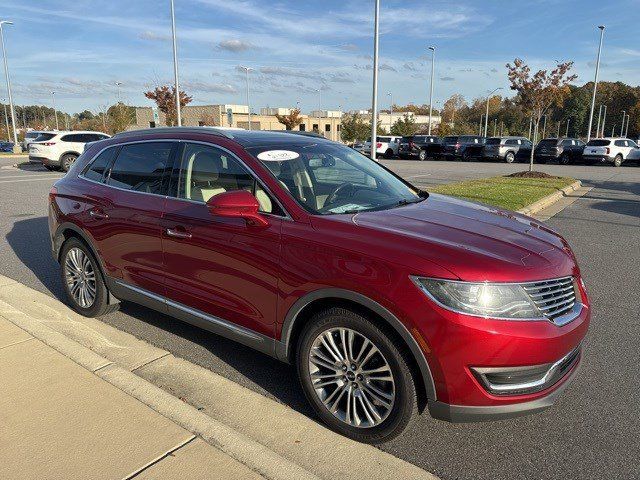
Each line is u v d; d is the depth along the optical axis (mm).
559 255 2971
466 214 3477
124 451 2682
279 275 3043
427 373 2578
